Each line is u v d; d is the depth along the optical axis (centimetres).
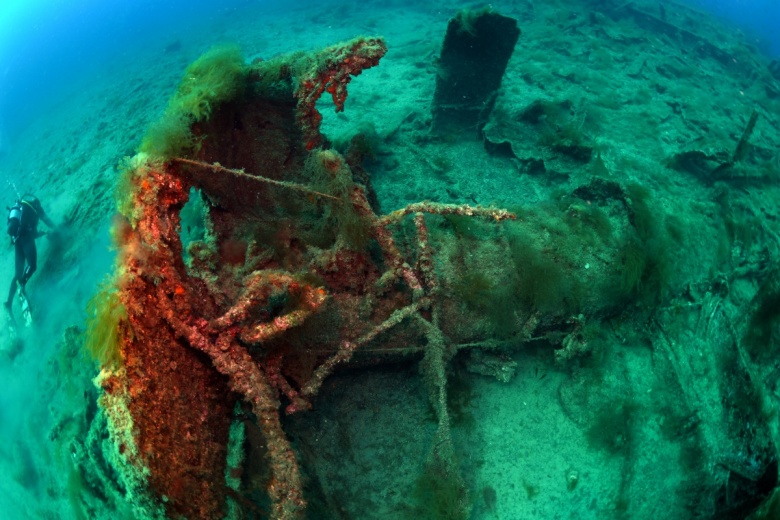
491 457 420
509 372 445
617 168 747
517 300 423
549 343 489
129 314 268
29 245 750
